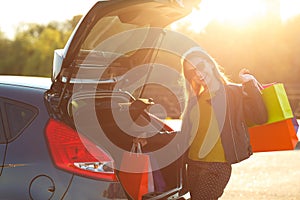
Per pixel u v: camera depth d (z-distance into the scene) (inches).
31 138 165.0
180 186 189.5
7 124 169.6
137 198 173.6
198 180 190.9
